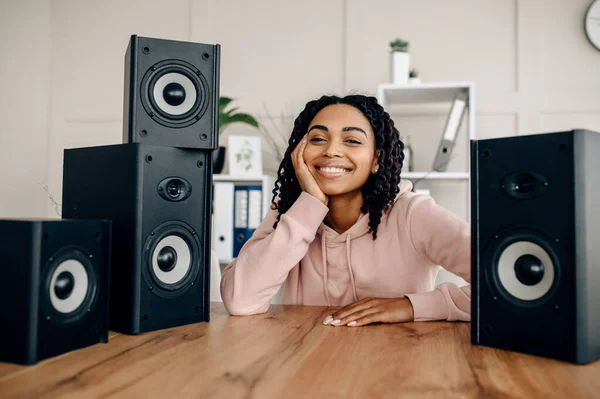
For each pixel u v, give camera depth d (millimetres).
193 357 703
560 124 2602
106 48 3068
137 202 856
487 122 2662
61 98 3098
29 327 666
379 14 2770
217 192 2514
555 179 693
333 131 1091
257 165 2623
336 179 1082
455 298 984
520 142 729
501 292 749
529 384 595
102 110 3066
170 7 2986
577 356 672
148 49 919
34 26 3111
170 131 931
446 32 2707
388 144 1159
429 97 2523
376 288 1189
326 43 2828
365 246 1202
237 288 1033
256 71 2881
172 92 934
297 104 2844
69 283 732
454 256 1093
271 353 725
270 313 1051
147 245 871
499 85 2654
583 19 2596
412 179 2553
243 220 2494
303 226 1053
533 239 713
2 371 639
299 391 563
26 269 671
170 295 904
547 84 2615
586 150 678
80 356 709
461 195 2609
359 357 704
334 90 2812
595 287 694
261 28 2885
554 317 697
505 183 744
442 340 809
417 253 1173
